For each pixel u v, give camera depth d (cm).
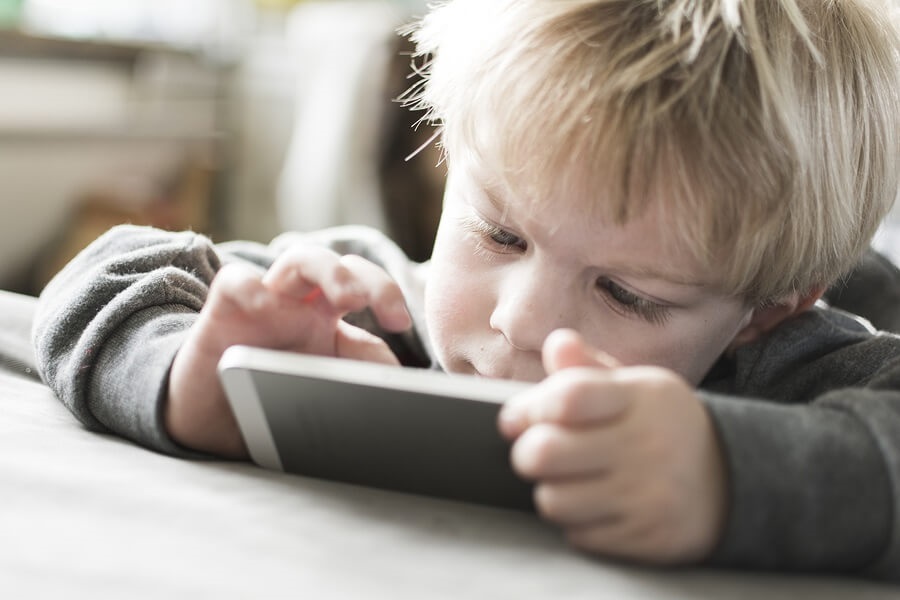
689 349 70
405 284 95
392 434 47
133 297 65
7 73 234
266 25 326
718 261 65
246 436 52
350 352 62
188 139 285
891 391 50
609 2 66
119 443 57
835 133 68
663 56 63
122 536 41
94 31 273
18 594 36
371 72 215
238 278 57
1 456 49
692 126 62
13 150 227
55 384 64
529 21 67
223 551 40
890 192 77
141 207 261
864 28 72
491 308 69
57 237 252
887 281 97
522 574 40
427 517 46
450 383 45
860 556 44
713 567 44
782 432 44
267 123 307
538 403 43
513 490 47
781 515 42
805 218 68
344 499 48
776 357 76
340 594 37
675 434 43
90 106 262
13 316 83
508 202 65
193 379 55
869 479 44
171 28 296
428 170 210
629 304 67
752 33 64
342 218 221
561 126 63
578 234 63
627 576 41
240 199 311
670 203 62
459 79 71
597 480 43
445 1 81
